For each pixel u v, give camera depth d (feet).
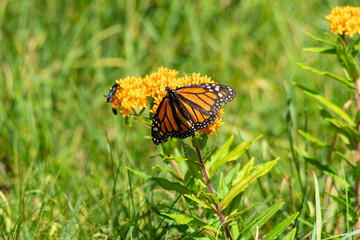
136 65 36.11
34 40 37.24
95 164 27.86
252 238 20.62
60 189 24.95
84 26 38.68
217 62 37.35
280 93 35.17
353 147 21.68
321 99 21.35
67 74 35.17
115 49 38.96
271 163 17.58
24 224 22.15
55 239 20.85
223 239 18.63
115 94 18.53
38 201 25.43
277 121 33.42
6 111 30.12
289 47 37.32
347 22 19.88
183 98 16.69
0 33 36.63
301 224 21.22
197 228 19.54
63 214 22.89
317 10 41.27
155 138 17.02
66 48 37.37
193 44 37.19
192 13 39.24
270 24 40.65
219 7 42.01
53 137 30.12
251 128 32.53
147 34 39.17
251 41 39.68
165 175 24.49
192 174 18.78
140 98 18.35
